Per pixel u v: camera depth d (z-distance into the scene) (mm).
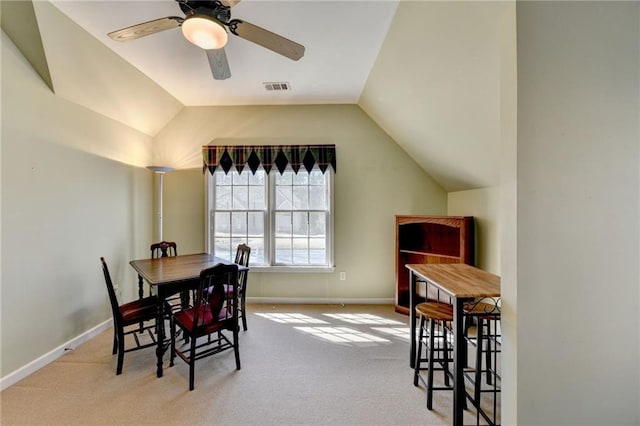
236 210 3719
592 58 1187
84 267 2598
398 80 2486
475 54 1698
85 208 2611
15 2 1795
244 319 2855
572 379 1220
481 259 2881
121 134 3094
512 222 1229
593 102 1192
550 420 1219
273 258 3701
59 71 2189
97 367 2178
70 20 1982
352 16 1930
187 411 1725
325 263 3695
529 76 1185
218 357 2342
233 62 2566
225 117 3613
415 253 3309
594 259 1205
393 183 3611
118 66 2543
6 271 1932
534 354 1213
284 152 3541
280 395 1875
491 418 1688
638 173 1194
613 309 1206
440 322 2027
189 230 3670
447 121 2406
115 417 1669
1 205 1903
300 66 2635
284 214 3709
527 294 1212
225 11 1558
